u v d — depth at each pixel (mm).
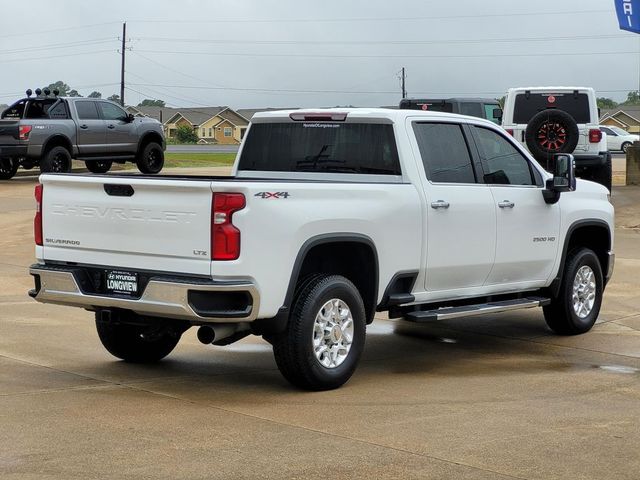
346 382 7590
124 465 5473
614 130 54625
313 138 8438
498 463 5625
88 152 24984
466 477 5375
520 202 8945
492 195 8648
